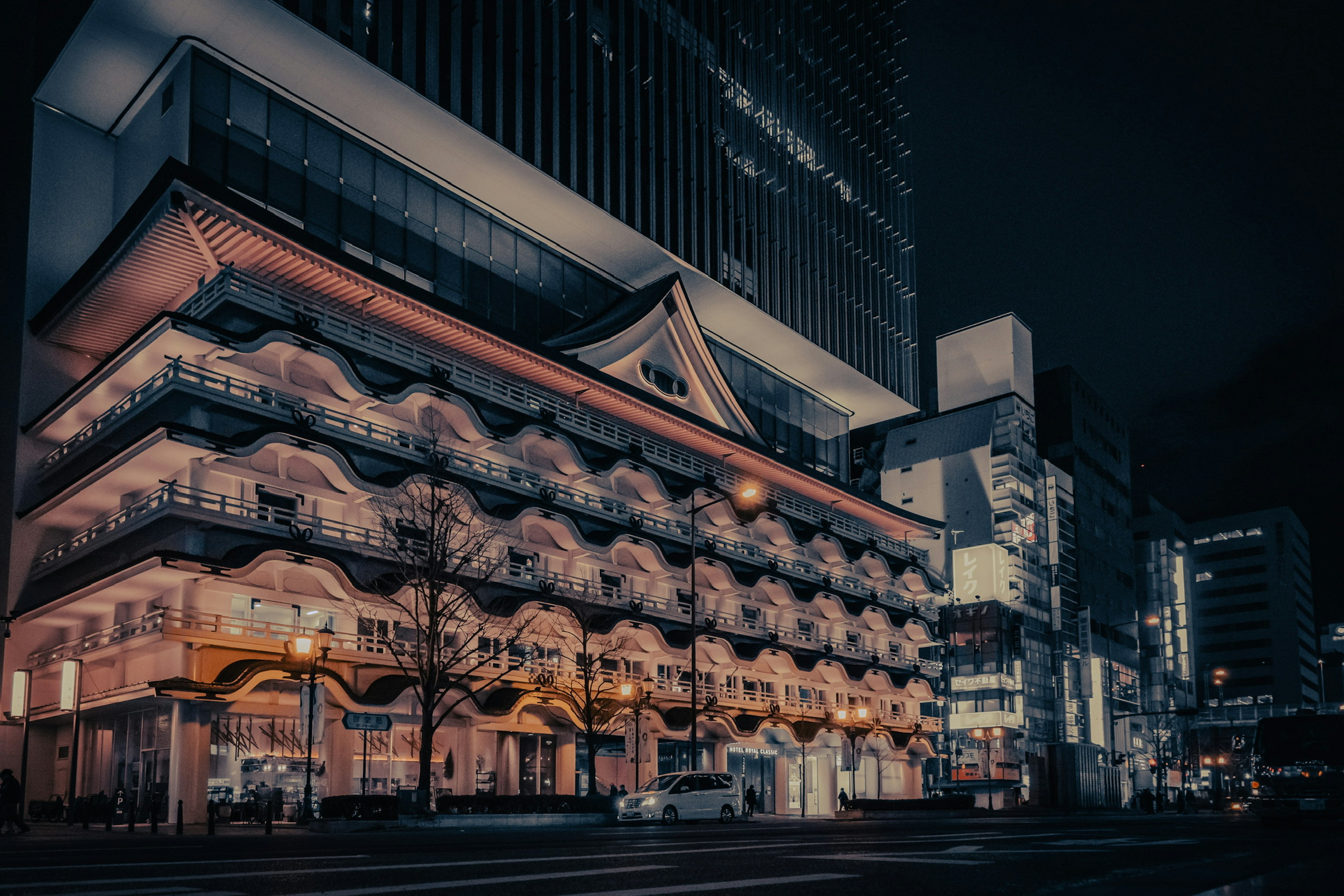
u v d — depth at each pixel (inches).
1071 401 4562.0
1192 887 305.6
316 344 1705.2
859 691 2952.8
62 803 1692.9
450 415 1967.3
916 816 1989.4
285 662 1517.0
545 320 2440.9
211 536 1545.3
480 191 2253.9
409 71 1947.6
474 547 1755.7
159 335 1535.4
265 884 334.6
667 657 2329.0
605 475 2274.9
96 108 1975.9
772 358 3171.8
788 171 3137.3
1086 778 3981.3
